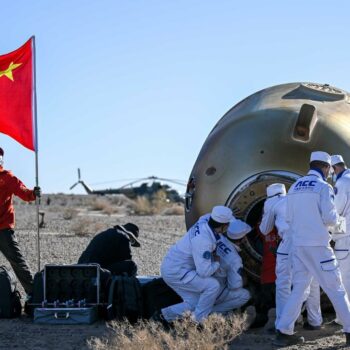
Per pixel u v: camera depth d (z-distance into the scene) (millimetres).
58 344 7902
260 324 8625
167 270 8406
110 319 8891
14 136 10586
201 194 8883
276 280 8234
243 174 8594
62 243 18719
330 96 9469
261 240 8812
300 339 7848
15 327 8797
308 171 8453
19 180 9891
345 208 8258
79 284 9188
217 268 8227
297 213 7754
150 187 57250
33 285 9297
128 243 10141
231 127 8969
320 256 7664
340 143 8609
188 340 7211
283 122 8719
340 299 7660
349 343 7699
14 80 10633
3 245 9797
